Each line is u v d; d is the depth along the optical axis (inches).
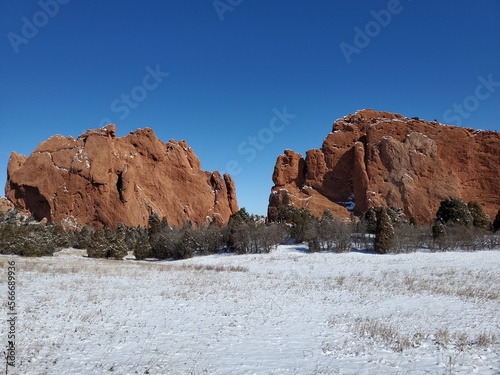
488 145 4589.1
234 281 1053.2
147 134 5383.9
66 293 747.4
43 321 515.5
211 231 2471.7
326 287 953.5
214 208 5546.3
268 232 2246.6
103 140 4618.6
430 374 313.6
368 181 4414.4
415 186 4335.6
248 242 2247.8
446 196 4259.4
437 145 4618.6
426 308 673.6
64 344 418.6
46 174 4399.6
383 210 2070.6
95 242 2026.3
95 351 395.9
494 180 4434.1
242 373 325.7
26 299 666.8
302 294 833.5
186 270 1384.1
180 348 411.5
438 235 2059.5
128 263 1760.6
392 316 603.5
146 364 353.4
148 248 2385.6
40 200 4379.9
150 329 498.3
